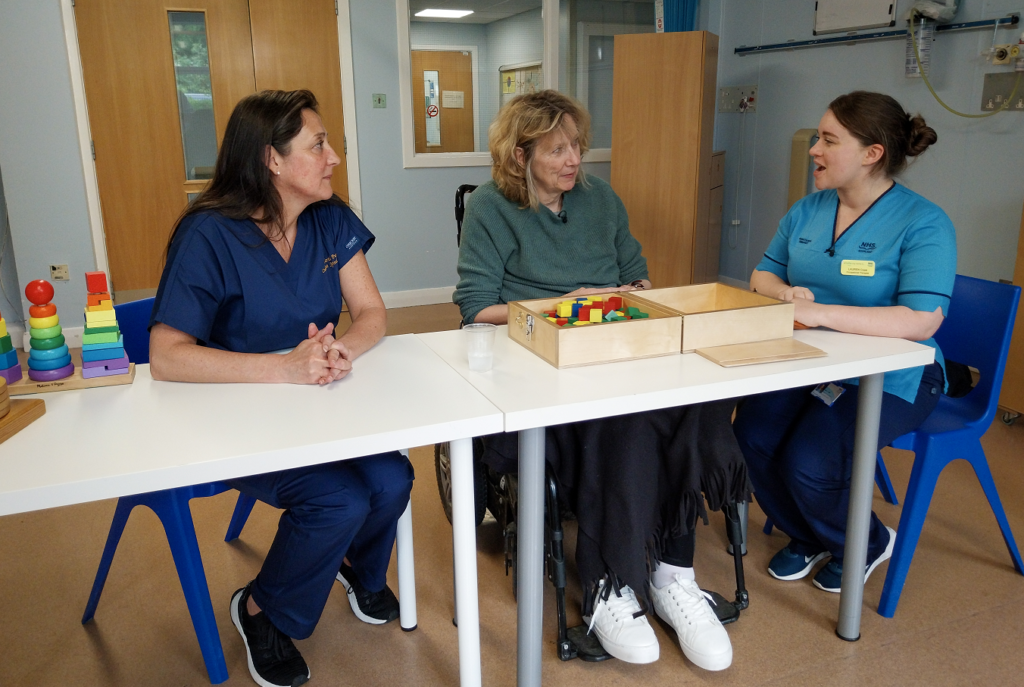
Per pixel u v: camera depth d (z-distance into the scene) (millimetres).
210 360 1333
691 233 4293
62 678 1574
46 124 3992
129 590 1891
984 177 3355
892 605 1728
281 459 1041
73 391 1306
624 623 1561
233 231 1459
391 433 1094
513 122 1884
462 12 4766
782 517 1920
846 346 1516
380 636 1705
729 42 4977
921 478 1708
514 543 1733
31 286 1306
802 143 4320
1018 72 3123
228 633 1720
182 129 4316
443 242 5090
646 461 1484
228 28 4266
